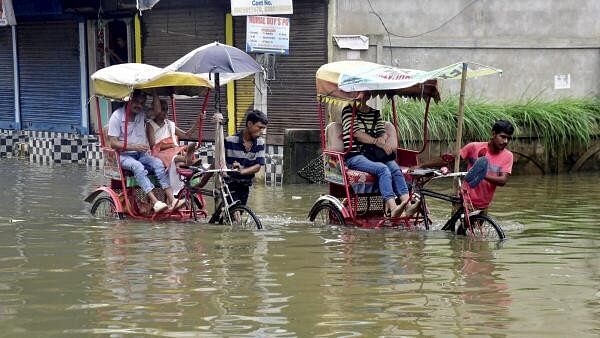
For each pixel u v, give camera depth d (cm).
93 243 1327
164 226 1502
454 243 1344
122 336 852
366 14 2300
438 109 2280
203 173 1543
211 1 2400
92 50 2734
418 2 2356
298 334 858
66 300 982
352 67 1519
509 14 2456
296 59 2288
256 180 2225
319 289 1035
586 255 1255
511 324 898
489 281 1085
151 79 1520
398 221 1499
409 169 1517
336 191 1575
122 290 1027
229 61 1512
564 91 2528
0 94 3041
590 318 922
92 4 2644
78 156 2600
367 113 1549
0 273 1115
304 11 2269
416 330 875
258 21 2095
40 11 2784
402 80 1427
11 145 2845
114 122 1587
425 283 1070
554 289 1047
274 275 1107
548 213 1675
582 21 2528
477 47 2422
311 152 2208
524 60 2484
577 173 2403
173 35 2509
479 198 1473
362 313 932
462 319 913
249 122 1574
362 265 1172
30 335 856
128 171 1597
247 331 866
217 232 1435
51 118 2873
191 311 937
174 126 1641
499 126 1450
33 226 1499
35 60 2894
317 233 1430
